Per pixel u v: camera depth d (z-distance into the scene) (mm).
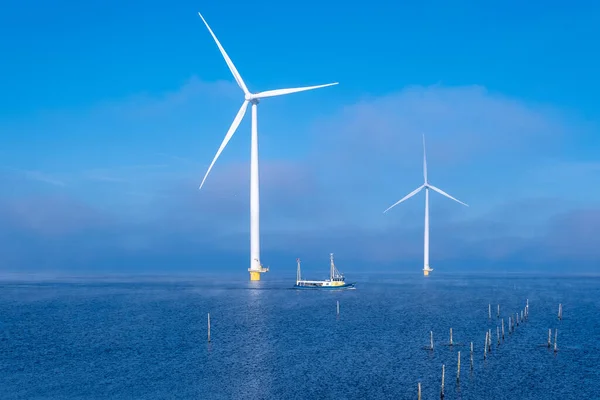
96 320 150625
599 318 154375
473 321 147000
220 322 144750
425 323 142625
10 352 103312
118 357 98062
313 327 135000
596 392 75250
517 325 137125
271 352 101875
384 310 175750
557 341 113562
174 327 135500
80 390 77125
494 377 82500
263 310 175500
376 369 87625
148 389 77250
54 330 131500
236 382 80312
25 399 73312
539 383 79312
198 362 93500
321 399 72125
